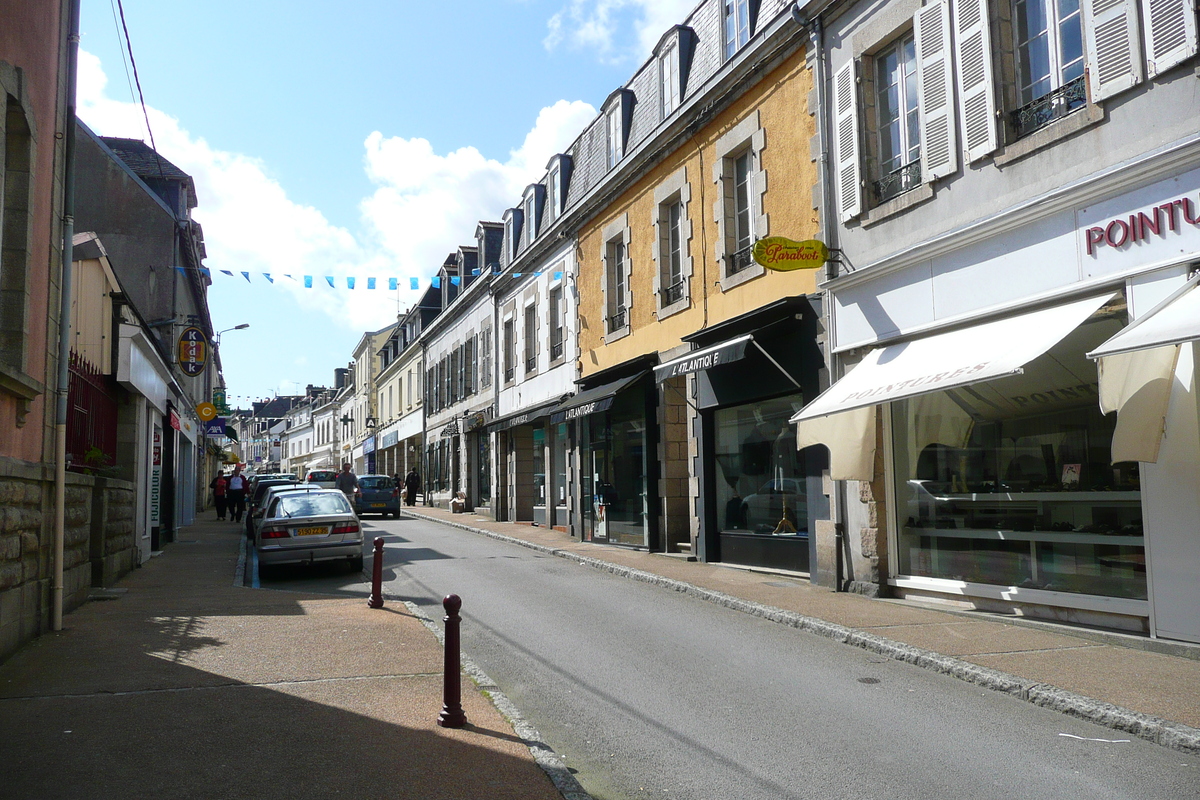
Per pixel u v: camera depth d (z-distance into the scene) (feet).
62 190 28.81
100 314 38.99
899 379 28.84
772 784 14.56
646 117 55.01
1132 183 23.36
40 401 26.78
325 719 17.71
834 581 34.76
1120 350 19.84
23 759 15.07
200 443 120.98
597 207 61.05
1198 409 21.70
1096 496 25.50
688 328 48.26
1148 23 23.22
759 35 40.24
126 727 16.98
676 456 51.13
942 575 31.30
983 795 13.92
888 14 33.14
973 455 30.17
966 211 29.35
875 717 18.24
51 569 27.58
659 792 14.30
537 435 76.02
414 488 122.62
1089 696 18.40
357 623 28.76
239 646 24.89
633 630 27.99
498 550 55.52
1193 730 15.96
